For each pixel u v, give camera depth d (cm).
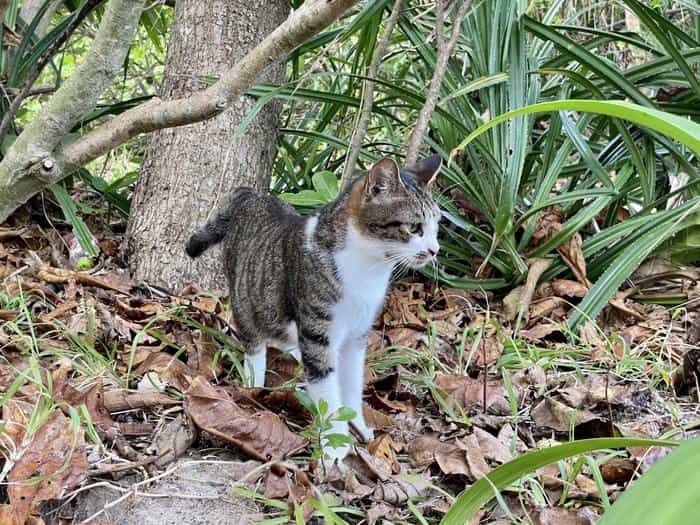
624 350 144
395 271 149
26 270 153
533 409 130
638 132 174
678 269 170
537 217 168
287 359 147
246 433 117
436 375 139
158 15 213
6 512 104
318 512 109
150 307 148
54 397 118
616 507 66
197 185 164
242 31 165
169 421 121
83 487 109
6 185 104
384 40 157
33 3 193
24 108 222
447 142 172
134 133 104
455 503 91
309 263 128
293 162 194
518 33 169
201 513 109
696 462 67
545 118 184
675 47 164
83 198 194
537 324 158
